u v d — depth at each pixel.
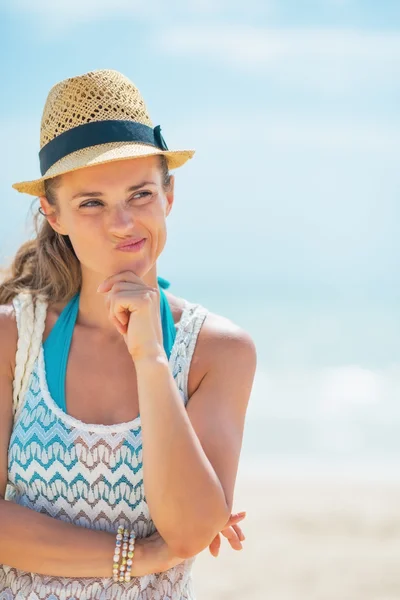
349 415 26.28
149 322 3.64
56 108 3.78
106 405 3.89
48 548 3.68
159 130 3.89
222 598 9.27
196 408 3.90
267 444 22.55
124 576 3.70
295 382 31.41
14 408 3.96
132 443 3.80
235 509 13.73
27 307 4.05
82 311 4.06
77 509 3.79
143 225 3.72
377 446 22.33
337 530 12.28
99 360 3.96
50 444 3.80
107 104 3.74
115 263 3.73
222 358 4.00
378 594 9.47
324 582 9.87
